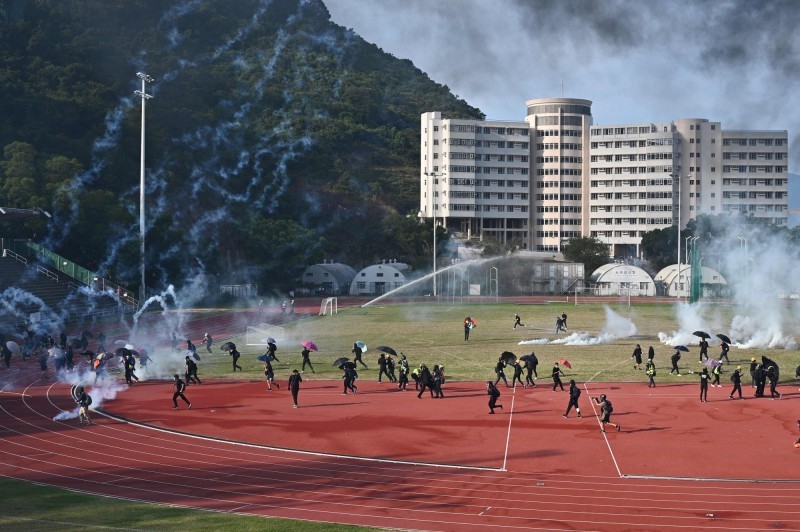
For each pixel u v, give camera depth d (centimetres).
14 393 5738
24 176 13188
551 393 5672
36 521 3020
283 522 3052
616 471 3759
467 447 4216
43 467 3859
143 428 4669
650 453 4066
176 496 3409
